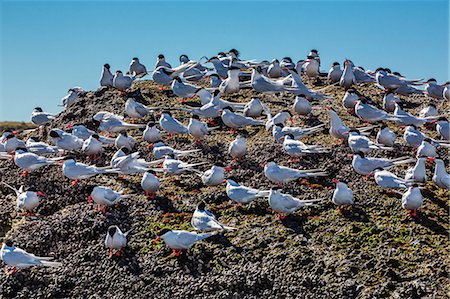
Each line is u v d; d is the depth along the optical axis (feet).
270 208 53.72
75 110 74.74
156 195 56.49
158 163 61.21
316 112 68.69
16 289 49.78
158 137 64.28
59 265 50.39
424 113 66.95
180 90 72.54
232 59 81.41
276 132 62.08
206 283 47.32
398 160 57.98
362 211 52.11
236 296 46.83
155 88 78.07
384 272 45.68
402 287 44.42
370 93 74.49
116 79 74.28
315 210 52.80
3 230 57.06
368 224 50.55
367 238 49.16
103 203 54.49
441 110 70.95
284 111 65.72
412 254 47.03
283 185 55.88
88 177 58.44
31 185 60.13
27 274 50.19
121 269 49.65
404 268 45.93
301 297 45.44
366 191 54.29
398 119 64.13
